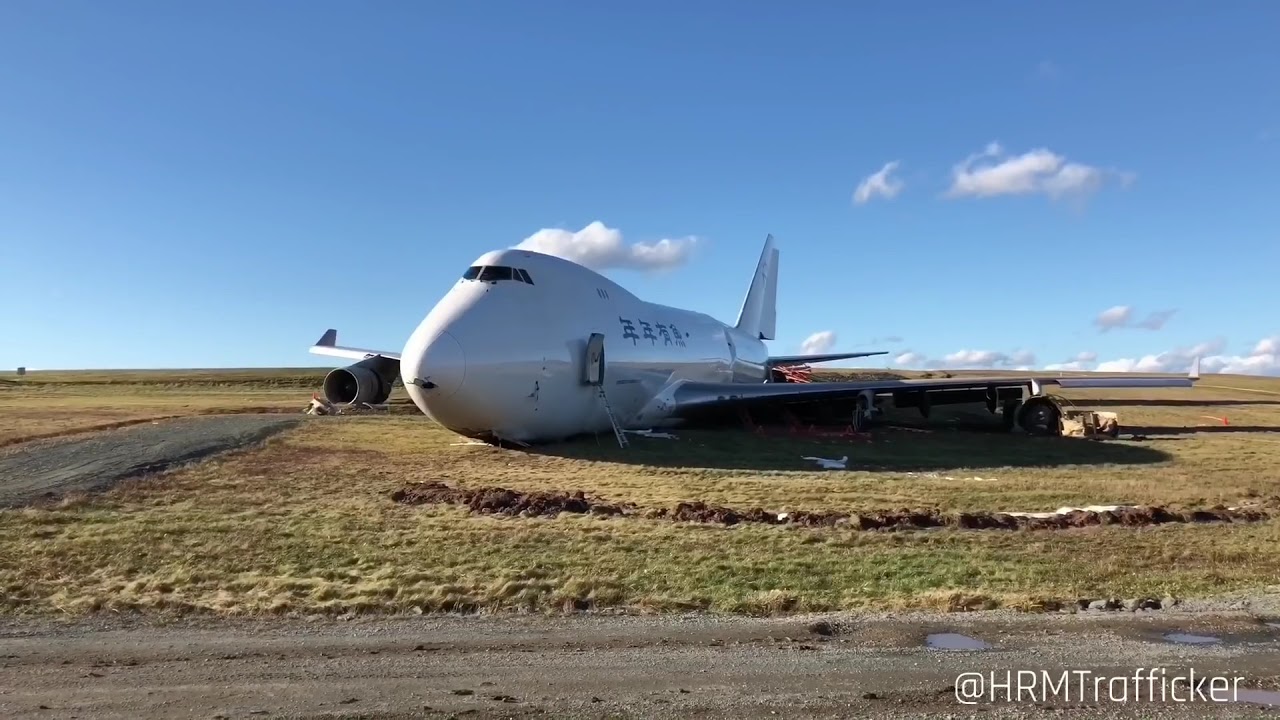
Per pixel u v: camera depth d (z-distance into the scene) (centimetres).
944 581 802
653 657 570
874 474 1677
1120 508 1210
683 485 1504
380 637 620
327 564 862
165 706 477
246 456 1867
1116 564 877
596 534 1029
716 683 518
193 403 4662
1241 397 6456
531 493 1312
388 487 1432
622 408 2417
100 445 2058
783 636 621
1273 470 1759
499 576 809
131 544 942
